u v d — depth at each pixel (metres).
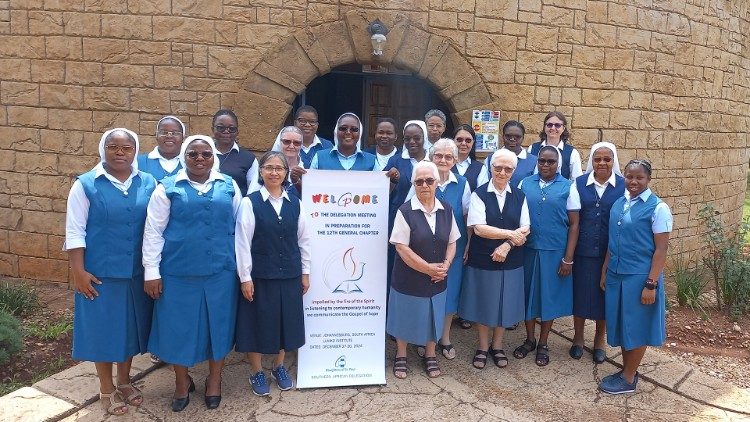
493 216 4.12
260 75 5.86
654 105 6.96
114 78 5.83
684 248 7.69
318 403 3.81
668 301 6.11
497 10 6.13
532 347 4.68
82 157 5.98
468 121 6.23
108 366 3.55
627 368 4.07
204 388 3.95
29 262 6.25
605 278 4.11
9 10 5.83
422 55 6.06
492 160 4.16
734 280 5.82
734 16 7.82
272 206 3.58
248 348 3.64
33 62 5.88
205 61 5.81
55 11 5.77
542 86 6.38
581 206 4.29
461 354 4.63
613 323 3.99
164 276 3.37
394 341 4.87
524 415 3.76
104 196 3.23
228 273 3.50
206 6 5.73
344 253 4.04
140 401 3.70
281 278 3.61
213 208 3.38
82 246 3.21
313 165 4.54
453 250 4.02
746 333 5.42
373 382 4.06
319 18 5.89
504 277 4.17
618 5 6.51
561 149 5.05
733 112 8.19
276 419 3.60
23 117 5.99
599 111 6.65
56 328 4.99
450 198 4.24
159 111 5.87
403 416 3.68
